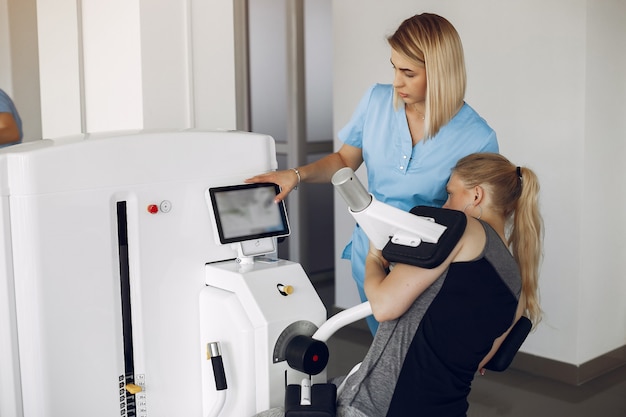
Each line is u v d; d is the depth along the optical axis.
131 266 1.59
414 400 1.57
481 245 1.63
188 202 1.66
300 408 1.51
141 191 1.58
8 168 1.41
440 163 3.44
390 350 1.60
